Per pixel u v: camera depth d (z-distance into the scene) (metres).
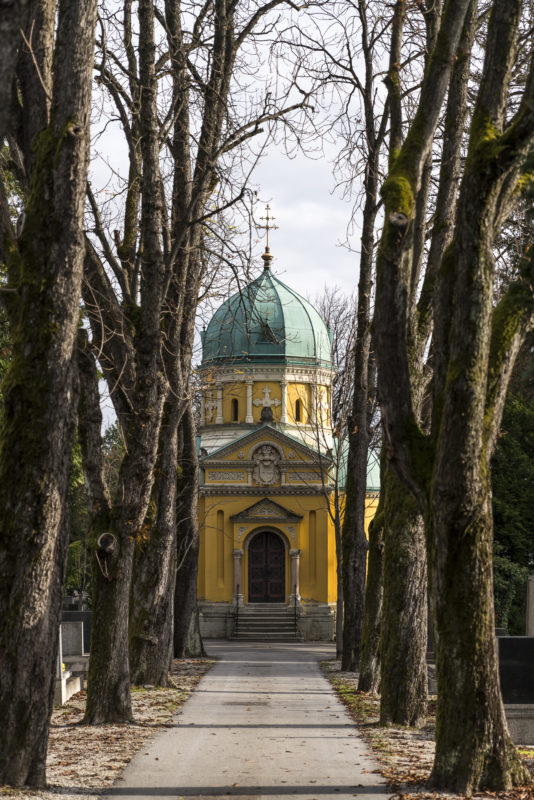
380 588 25.83
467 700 11.84
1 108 8.73
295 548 60.22
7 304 11.97
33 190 11.89
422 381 18.45
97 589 18.36
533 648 17.91
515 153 11.78
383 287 12.74
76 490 47.78
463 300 11.90
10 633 11.38
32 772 11.50
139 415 18.23
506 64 12.52
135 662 25.25
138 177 20.70
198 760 14.41
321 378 64.19
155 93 19.17
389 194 12.76
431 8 18.62
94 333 19.17
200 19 22.94
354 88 25.62
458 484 11.84
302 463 60.78
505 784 11.77
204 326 26.23
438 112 13.47
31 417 11.57
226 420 63.84
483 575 11.95
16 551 11.45
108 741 15.98
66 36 11.82
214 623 59.91
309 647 53.25
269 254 66.19
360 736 17.33
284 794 11.94
